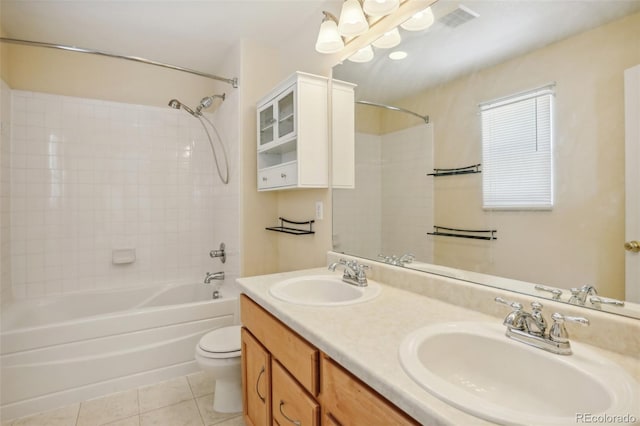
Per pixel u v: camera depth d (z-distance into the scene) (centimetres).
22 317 219
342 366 90
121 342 205
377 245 164
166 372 217
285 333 117
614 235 84
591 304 88
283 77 251
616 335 80
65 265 259
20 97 242
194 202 310
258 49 249
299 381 109
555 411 75
